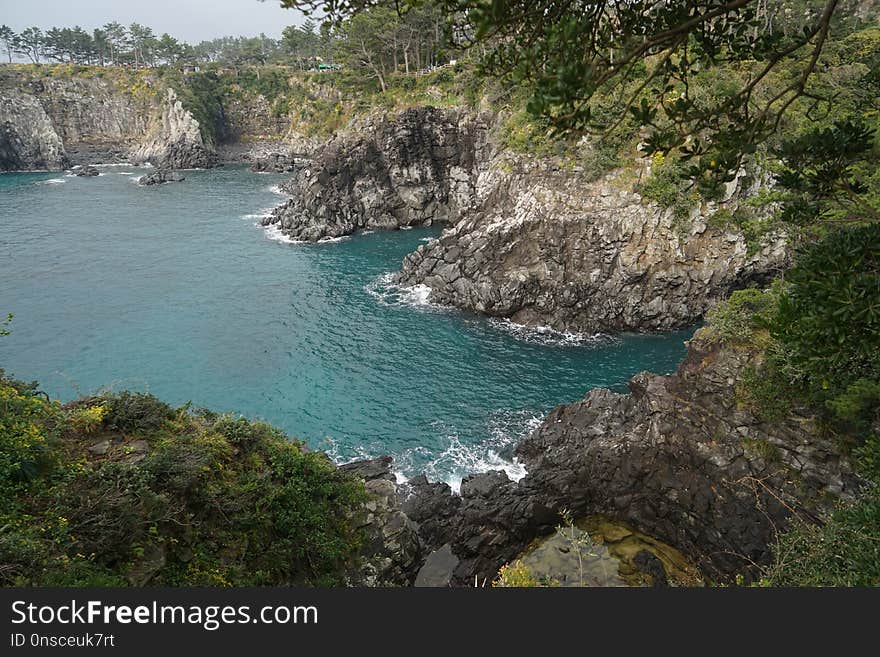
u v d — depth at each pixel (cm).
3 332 1608
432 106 9038
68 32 17200
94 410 1770
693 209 5184
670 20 639
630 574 2603
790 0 5825
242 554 1672
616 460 3114
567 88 500
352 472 3152
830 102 755
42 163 14288
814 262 705
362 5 666
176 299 6006
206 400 4131
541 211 5734
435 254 6431
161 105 15188
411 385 4359
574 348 4969
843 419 2442
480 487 3147
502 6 510
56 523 1297
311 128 14788
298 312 5719
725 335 2936
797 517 2464
